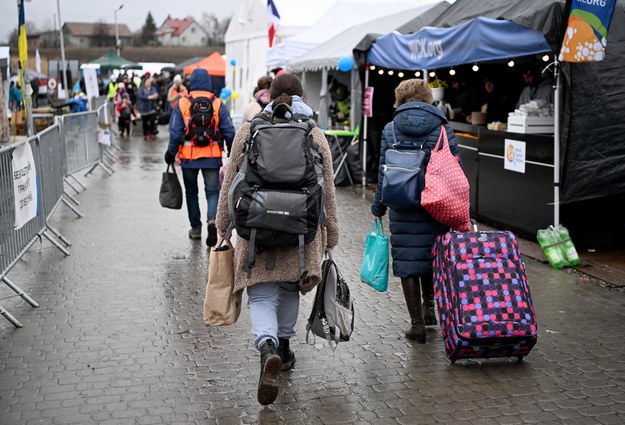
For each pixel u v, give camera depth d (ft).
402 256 17.30
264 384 13.33
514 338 15.38
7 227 21.17
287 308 15.28
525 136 27.55
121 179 48.26
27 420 13.56
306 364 16.35
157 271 24.61
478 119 34.01
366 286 22.70
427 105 17.04
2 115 56.80
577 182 25.07
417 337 17.63
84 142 46.60
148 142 78.54
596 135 24.81
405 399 14.47
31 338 18.10
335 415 13.76
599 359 16.53
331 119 48.37
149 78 82.58
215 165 27.40
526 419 13.55
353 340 17.85
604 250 26.48
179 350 17.28
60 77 148.66
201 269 24.90
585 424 13.35
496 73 36.60
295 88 14.85
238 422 13.48
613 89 24.64
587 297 21.25
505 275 15.71
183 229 31.65
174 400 14.48
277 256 13.91
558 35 23.63
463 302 15.51
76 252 27.30
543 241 24.63
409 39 34.63
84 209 36.58
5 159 20.95
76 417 13.70
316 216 13.50
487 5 31.68
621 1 25.43
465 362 16.43
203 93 27.45
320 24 59.31
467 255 15.84
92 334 18.38
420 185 16.49
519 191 28.27
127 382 15.37
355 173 43.93
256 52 81.66
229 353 17.08
